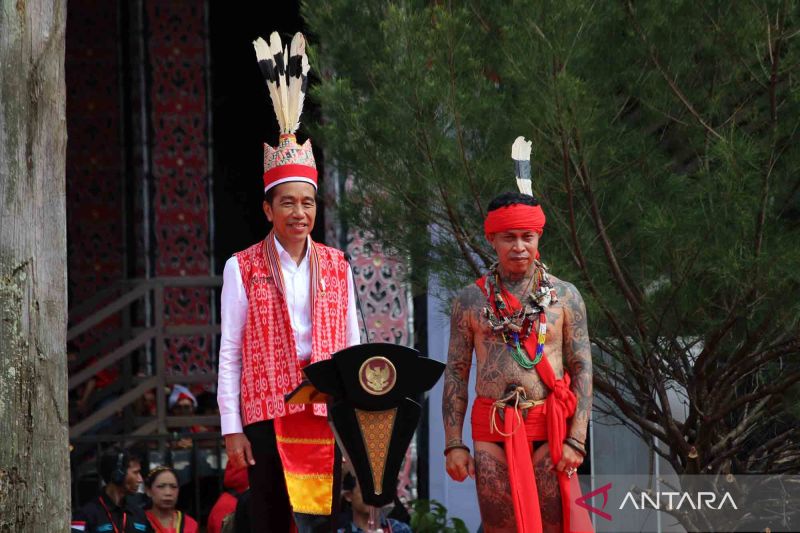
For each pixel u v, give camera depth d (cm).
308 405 1146
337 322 1175
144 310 2716
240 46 2872
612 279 1458
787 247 1308
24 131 1108
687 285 1398
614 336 1511
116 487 1784
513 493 1075
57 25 1137
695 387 1494
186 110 2728
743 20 1346
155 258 2716
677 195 1412
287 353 1151
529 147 1151
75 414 2347
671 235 1341
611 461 1850
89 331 2748
